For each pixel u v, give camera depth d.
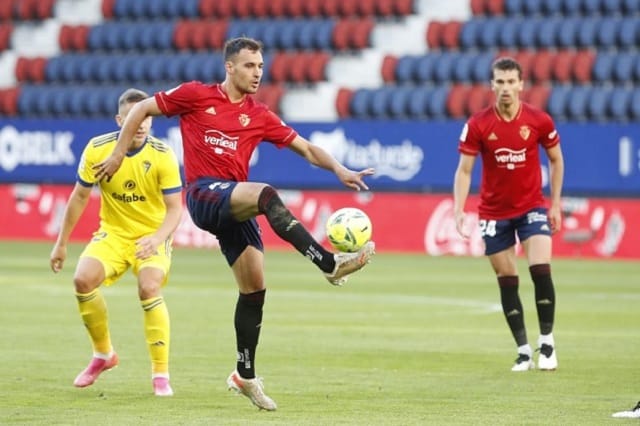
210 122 21.42
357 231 20.05
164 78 89.75
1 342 32.34
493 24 83.69
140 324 37.47
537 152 28.75
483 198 29.09
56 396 23.36
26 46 95.81
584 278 56.91
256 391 21.56
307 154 22.16
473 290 50.75
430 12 86.81
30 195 83.69
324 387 24.80
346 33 86.75
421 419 20.70
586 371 27.47
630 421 20.48
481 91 80.12
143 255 22.16
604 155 71.62
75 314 40.22
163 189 24.17
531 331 36.38
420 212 74.62
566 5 83.00
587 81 79.56
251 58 21.30
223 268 62.16
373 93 82.62
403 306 44.12
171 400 22.92
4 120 85.62
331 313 41.50
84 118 87.62
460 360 29.50
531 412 21.52
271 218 20.06
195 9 93.00
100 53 93.94
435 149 75.38
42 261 64.88
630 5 81.50
